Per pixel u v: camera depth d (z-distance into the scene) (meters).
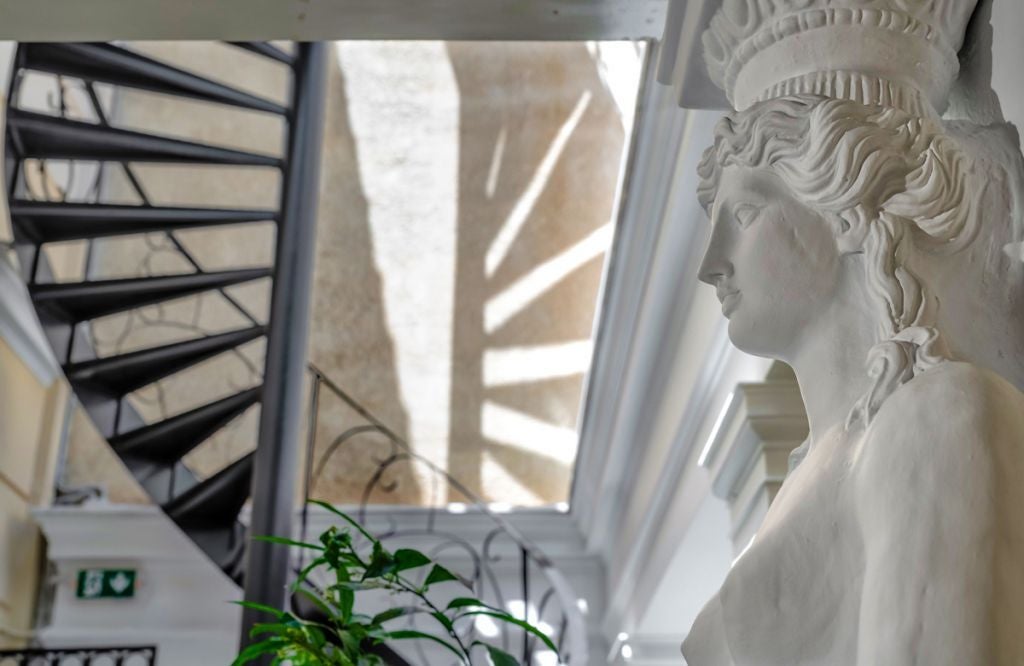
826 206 1.47
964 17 1.79
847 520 1.32
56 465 6.92
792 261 1.50
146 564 6.52
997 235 1.58
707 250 1.59
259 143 7.89
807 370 1.51
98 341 7.32
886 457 1.24
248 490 5.45
